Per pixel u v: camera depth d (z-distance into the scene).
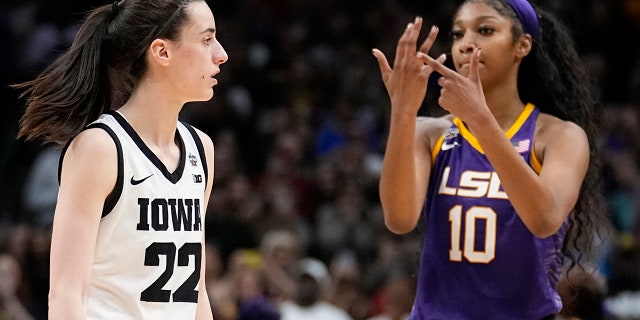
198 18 4.58
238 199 12.70
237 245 12.42
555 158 5.09
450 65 5.75
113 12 4.61
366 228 13.02
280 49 16.33
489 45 5.16
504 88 5.28
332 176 13.66
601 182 5.74
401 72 4.94
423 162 5.32
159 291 4.47
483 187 5.16
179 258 4.55
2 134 14.63
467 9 5.23
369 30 16.69
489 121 4.75
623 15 17.20
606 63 16.78
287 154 14.10
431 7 16.62
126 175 4.41
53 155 13.22
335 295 10.63
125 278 4.42
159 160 4.54
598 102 5.93
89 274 4.28
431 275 5.25
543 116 5.32
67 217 4.29
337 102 15.60
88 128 4.45
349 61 16.25
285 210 12.80
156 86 4.57
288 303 10.40
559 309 5.23
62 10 15.41
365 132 14.86
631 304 10.61
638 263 11.96
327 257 12.81
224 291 9.97
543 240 5.12
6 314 9.99
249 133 14.66
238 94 15.44
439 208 5.25
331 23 16.75
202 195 4.72
